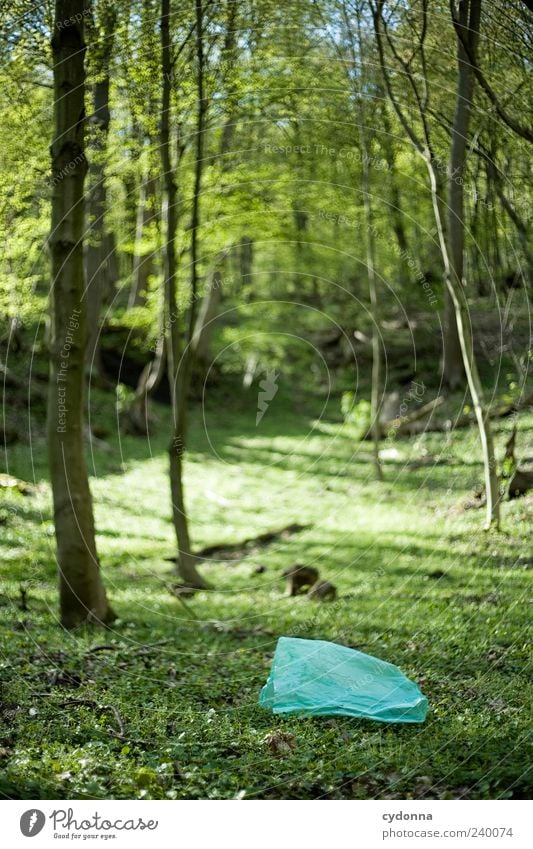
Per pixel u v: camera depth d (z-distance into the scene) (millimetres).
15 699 6117
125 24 10000
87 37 9664
